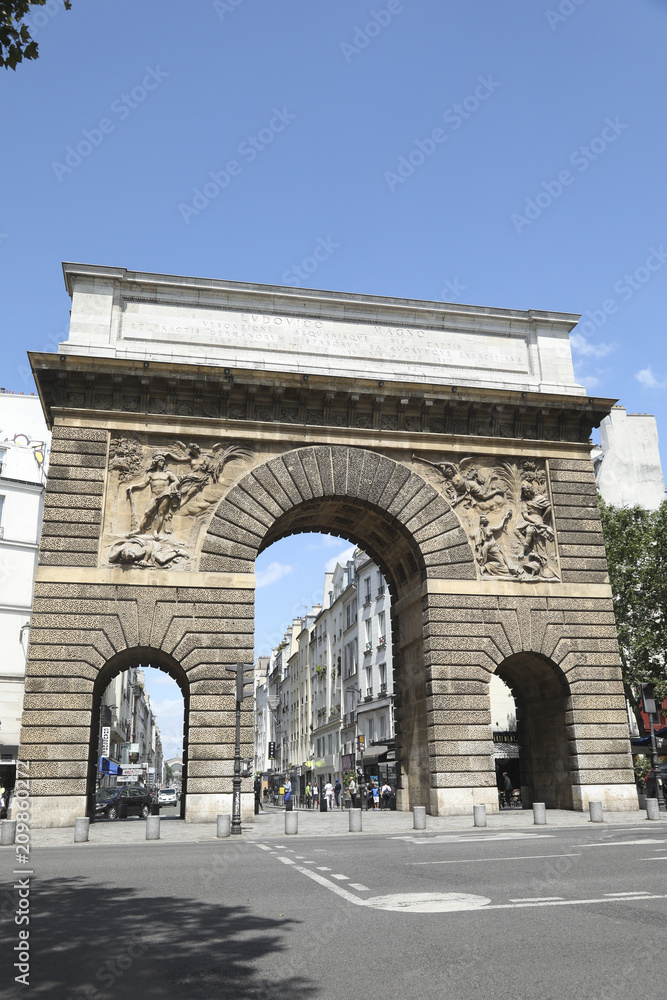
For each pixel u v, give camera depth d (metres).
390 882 13.59
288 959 8.63
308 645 106.50
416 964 8.30
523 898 11.68
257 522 32.28
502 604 33.34
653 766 34.88
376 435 34.25
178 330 33.91
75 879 14.62
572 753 32.53
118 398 32.31
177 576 30.94
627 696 51.84
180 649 30.30
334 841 22.59
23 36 12.34
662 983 7.48
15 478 53.81
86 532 30.64
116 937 9.73
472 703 31.94
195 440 32.66
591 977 7.72
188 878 14.55
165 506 31.64
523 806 36.41
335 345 35.34
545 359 37.38
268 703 150.88
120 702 101.88
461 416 35.38
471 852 17.94
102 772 75.62
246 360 34.00
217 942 9.42
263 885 13.53
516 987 7.46
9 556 52.28
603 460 63.28
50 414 34.00
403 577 36.84
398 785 36.75
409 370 35.69
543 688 35.44
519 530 34.47
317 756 95.38
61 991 7.60
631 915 10.34
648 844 18.53
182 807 33.28
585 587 34.22
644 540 50.50
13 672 50.91
